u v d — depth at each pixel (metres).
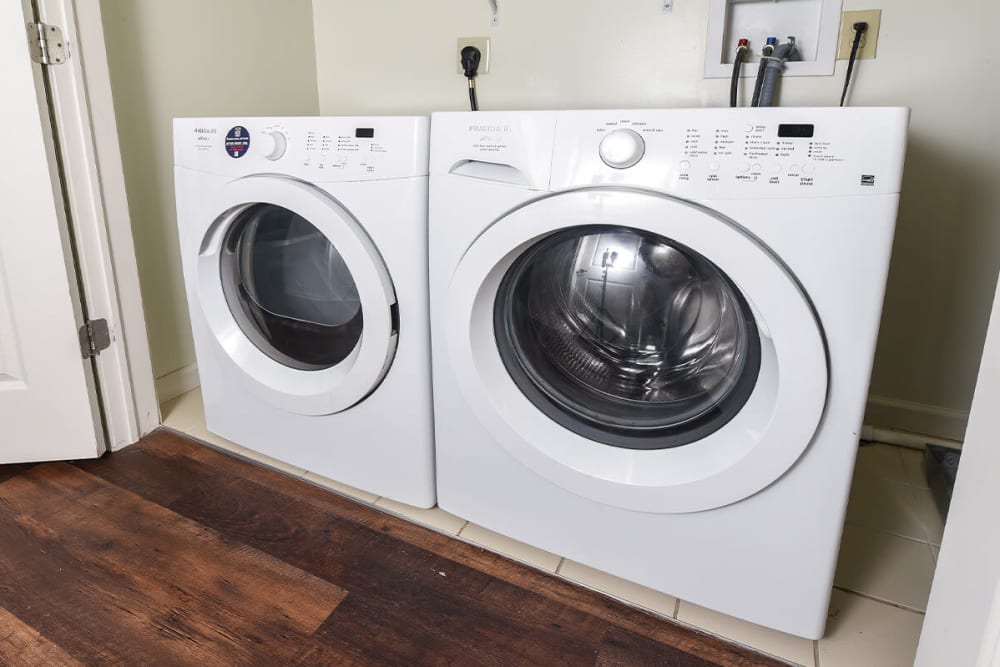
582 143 0.88
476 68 1.75
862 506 1.32
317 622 0.99
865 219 0.76
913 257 1.49
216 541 1.17
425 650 0.95
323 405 1.26
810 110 0.77
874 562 1.15
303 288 1.29
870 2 1.37
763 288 0.80
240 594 1.05
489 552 1.16
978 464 0.71
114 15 1.44
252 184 1.17
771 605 0.95
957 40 1.34
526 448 1.04
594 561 1.08
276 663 0.92
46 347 1.32
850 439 0.83
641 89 1.60
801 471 0.87
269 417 1.38
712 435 0.93
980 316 1.46
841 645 0.97
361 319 1.23
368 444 1.26
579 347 1.04
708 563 0.98
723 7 1.46
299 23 1.92
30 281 1.28
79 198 1.32
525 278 1.03
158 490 1.32
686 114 0.82
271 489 1.34
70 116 1.28
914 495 1.36
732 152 0.80
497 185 0.95
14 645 0.93
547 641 0.97
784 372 0.82
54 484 1.33
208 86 1.68
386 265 1.10
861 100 1.43
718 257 0.82
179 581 1.07
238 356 1.36
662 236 0.87
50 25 1.22
